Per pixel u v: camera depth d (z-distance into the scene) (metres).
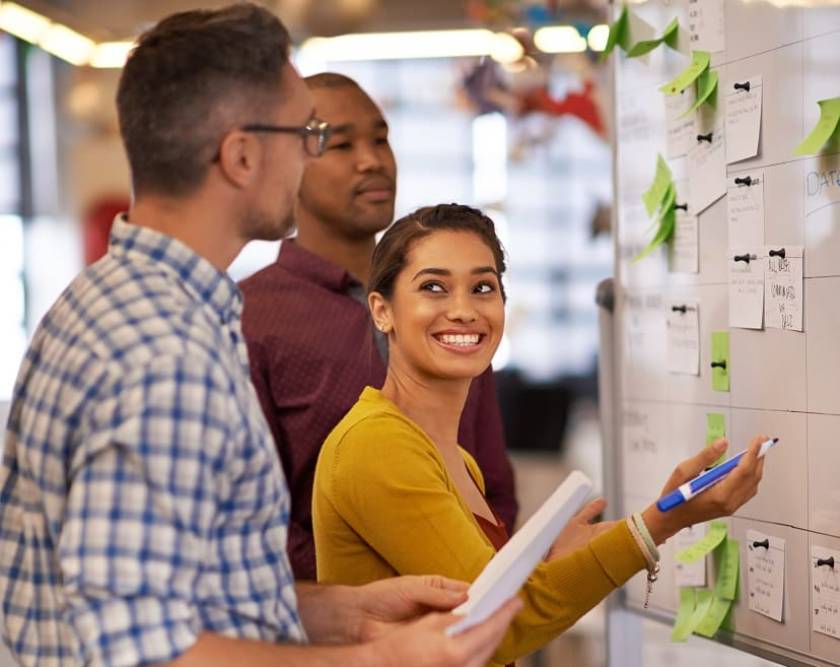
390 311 1.82
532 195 6.89
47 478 1.28
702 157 2.07
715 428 2.06
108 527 1.19
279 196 1.42
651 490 2.29
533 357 6.92
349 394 2.36
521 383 5.71
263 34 1.40
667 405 2.22
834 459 1.76
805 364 1.81
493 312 1.79
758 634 1.96
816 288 1.78
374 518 1.64
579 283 6.91
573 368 6.89
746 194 1.94
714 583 2.09
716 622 2.05
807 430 1.82
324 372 2.38
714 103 2.02
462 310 1.75
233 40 1.38
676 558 2.11
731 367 2.01
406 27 5.55
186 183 1.37
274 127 1.40
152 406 1.21
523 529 1.30
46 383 1.30
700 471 1.77
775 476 1.90
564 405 5.63
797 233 1.81
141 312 1.27
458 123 6.80
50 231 6.25
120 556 1.19
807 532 1.83
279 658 1.25
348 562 1.70
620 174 2.38
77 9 5.09
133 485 1.20
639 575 2.34
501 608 1.33
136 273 1.32
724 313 2.02
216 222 1.39
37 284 6.23
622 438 2.40
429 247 1.78
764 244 1.90
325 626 1.52
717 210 2.03
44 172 6.21
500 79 5.14
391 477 1.63
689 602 2.16
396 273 1.80
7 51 6.13
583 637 4.16
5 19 4.90
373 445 1.66
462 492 1.83
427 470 1.65
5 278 6.20
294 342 2.39
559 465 5.60
